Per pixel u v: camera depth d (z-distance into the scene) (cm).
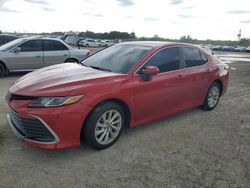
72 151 384
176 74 489
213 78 586
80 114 350
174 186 318
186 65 523
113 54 488
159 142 433
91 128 368
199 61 562
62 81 369
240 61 2169
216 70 595
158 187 315
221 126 522
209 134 479
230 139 462
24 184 305
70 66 467
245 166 373
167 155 391
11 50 920
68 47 1022
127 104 409
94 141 377
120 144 417
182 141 442
